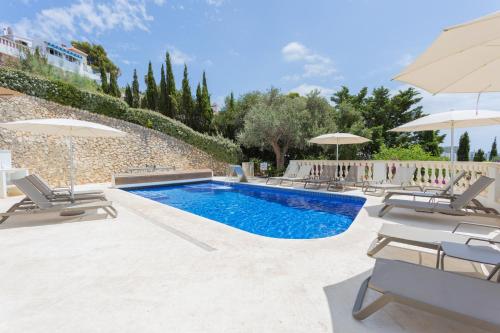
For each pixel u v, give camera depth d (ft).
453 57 8.14
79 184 44.68
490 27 6.45
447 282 6.55
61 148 42.83
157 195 37.24
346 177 35.09
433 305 5.74
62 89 44.52
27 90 40.93
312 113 58.18
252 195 36.78
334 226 21.52
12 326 6.91
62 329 6.80
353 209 27.17
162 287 9.00
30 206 19.26
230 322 7.11
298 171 41.16
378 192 31.50
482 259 8.09
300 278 9.64
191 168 60.64
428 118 21.38
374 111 81.20
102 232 15.60
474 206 19.17
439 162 31.27
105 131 21.61
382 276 7.05
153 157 55.11
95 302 8.07
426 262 9.92
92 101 48.08
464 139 87.86
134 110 53.88
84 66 119.85
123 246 13.12
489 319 5.21
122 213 20.76
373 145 71.41
